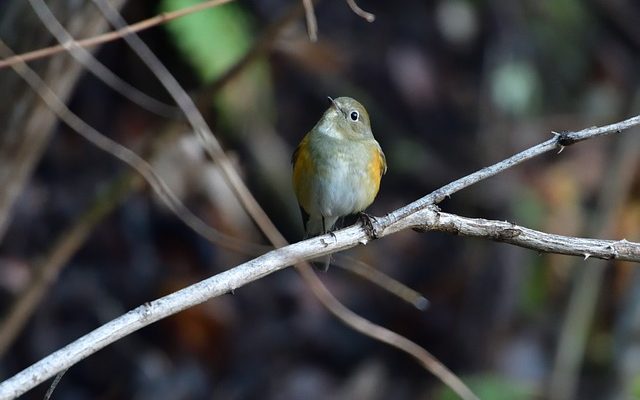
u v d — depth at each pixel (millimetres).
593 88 14633
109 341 4949
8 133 7980
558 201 12906
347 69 13914
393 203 13758
